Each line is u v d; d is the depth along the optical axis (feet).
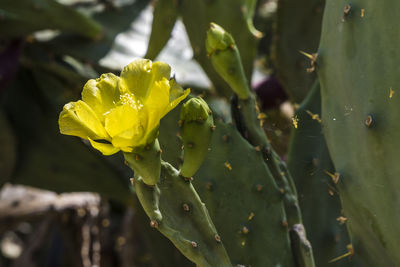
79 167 3.93
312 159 2.44
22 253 4.39
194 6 3.03
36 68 3.86
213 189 2.10
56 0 3.48
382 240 1.99
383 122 1.89
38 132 4.00
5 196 4.15
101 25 3.83
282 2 3.06
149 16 4.03
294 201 2.13
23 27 3.54
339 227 2.41
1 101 3.79
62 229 4.20
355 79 1.97
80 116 1.52
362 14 1.94
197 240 1.69
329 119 2.08
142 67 1.58
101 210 4.24
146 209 1.65
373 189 1.96
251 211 2.10
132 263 3.73
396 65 1.88
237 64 2.02
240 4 2.94
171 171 1.69
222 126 2.12
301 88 3.16
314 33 3.10
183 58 3.87
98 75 3.78
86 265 4.09
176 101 1.53
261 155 2.11
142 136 1.55
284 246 2.09
